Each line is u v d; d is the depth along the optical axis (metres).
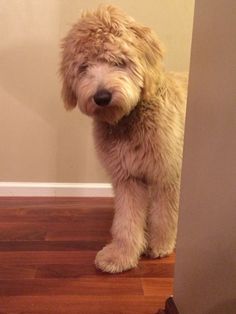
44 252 1.73
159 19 2.02
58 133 2.20
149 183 1.63
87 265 1.63
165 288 1.49
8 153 2.23
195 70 0.99
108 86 1.36
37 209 2.14
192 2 2.00
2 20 1.99
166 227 1.65
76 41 1.41
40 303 1.40
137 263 1.63
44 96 2.13
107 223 2.00
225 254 0.84
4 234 1.87
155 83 1.48
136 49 1.41
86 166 2.26
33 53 2.05
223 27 0.82
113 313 1.36
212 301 0.93
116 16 1.41
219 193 0.86
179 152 1.53
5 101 2.13
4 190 2.28
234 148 0.79
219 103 0.85
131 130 1.50
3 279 1.53
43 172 2.27
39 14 1.99
